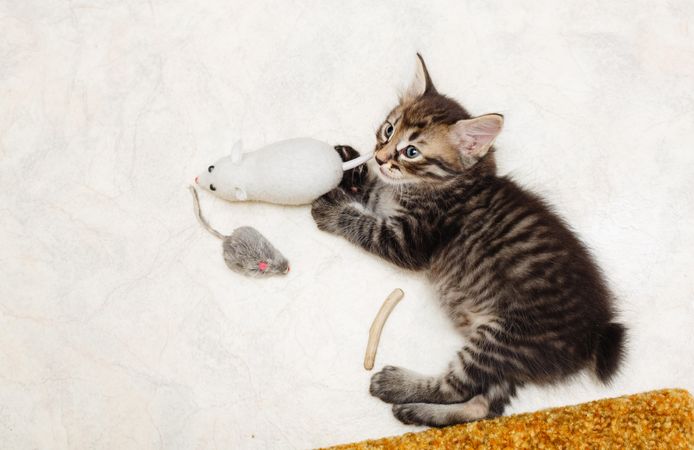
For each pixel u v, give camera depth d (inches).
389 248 23.9
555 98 26.2
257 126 25.8
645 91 26.3
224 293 24.4
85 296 24.4
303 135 25.8
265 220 24.9
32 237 24.8
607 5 26.7
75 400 23.6
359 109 26.0
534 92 26.2
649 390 23.9
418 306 24.5
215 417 23.6
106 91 26.0
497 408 22.9
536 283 22.4
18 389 23.7
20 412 23.5
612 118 26.0
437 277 24.1
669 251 25.1
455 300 23.8
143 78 26.1
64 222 24.9
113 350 24.0
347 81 26.2
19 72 26.1
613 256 25.1
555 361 22.6
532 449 21.6
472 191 23.6
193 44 26.4
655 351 24.3
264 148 23.7
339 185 25.0
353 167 24.5
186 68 26.2
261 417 23.6
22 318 24.2
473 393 22.9
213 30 26.5
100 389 23.7
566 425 21.9
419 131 23.1
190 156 25.5
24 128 25.6
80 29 26.4
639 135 26.0
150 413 23.6
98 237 24.8
